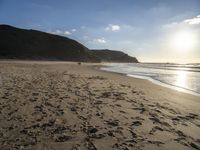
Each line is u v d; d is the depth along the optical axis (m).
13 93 9.20
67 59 135.12
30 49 127.25
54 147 4.22
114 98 9.38
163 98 10.65
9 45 121.62
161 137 5.00
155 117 6.66
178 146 4.54
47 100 8.21
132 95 10.67
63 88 11.41
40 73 21.27
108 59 199.25
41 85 12.03
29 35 138.12
